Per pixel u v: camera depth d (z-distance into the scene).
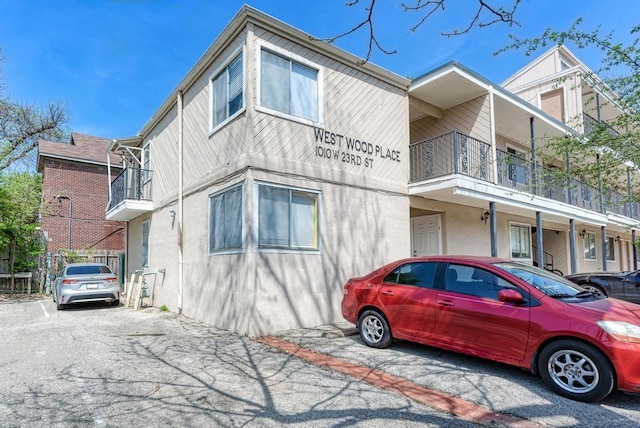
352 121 9.20
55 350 6.26
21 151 24.84
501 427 3.46
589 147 7.59
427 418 3.64
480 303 4.84
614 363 3.83
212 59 9.00
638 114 6.75
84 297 10.83
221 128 8.44
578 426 3.47
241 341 6.69
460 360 5.40
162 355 5.90
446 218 11.39
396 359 5.46
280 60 8.02
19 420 3.67
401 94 10.58
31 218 16.05
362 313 6.31
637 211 18.72
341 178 8.76
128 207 12.16
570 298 4.62
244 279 7.16
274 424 3.55
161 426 3.53
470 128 11.38
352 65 9.27
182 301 9.90
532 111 12.51
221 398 4.18
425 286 5.54
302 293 7.77
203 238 8.96
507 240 13.71
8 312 10.60
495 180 10.53
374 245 9.21
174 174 10.91
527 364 4.38
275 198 7.61
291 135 7.99
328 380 4.70
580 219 14.03
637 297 9.93
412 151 11.84
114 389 4.47
